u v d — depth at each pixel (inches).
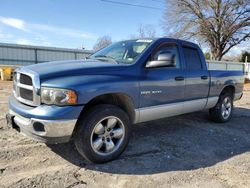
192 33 1552.7
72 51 1123.3
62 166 146.0
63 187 124.6
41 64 158.6
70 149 168.6
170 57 167.9
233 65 1145.4
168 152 173.2
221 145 192.1
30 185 125.0
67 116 131.4
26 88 142.2
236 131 230.2
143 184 130.7
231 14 1464.1
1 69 709.3
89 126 141.3
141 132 213.6
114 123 152.9
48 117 129.0
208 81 220.5
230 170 150.2
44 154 160.1
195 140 200.1
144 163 154.3
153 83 170.7
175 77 186.9
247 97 480.4
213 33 1542.8
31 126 134.1
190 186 130.4
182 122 250.7
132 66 162.6
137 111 165.0
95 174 138.7
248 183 135.6
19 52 1039.6
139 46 181.0
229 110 258.4
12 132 195.9
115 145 155.2
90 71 146.3
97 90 141.3
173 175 141.2
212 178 139.7
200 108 220.4
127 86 155.3
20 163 147.2
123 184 130.1
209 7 1481.3
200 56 217.5
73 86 134.0
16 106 145.4
